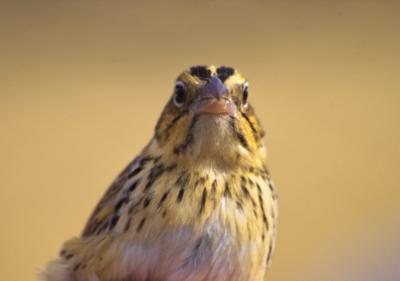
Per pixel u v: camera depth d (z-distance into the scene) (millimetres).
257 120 1352
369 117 1963
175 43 2314
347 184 1714
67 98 2029
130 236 1340
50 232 1589
